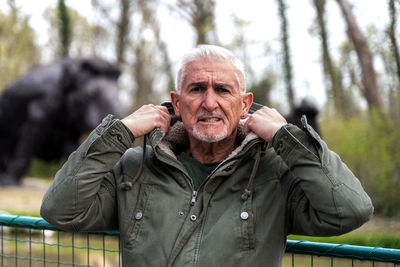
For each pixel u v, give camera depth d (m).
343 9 12.44
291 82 15.66
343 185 1.69
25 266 4.04
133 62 22.14
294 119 9.82
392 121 9.80
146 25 22.08
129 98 22.30
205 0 18.84
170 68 20.56
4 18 22.88
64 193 1.84
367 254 1.82
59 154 13.47
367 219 1.72
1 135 12.70
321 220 1.73
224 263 1.74
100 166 1.86
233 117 1.94
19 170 11.93
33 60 25.14
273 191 1.84
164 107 2.01
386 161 9.01
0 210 6.75
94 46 22.31
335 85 13.69
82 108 11.28
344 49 14.02
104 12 21.19
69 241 4.91
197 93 1.94
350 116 12.35
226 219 1.79
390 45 7.48
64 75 11.59
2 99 12.57
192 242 1.78
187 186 1.87
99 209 1.94
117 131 1.87
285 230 1.85
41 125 11.94
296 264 3.71
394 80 9.32
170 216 1.83
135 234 1.85
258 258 1.76
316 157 1.72
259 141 1.84
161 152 1.87
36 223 2.37
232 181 1.85
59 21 17.25
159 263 1.77
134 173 1.95
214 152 2.05
